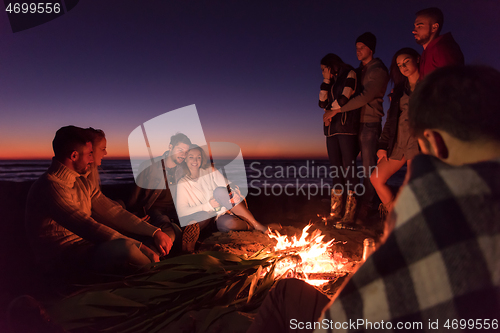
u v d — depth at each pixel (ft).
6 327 5.91
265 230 13.35
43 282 8.11
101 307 6.35
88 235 7.80
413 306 1.98
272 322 3.76
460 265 1.85
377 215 15.66
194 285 7.11
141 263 7.84
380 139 12.19
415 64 10.78
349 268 9.44
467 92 2.15
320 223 15.14
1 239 12.68
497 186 1.91
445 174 2.04
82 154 7.96
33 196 7.73
